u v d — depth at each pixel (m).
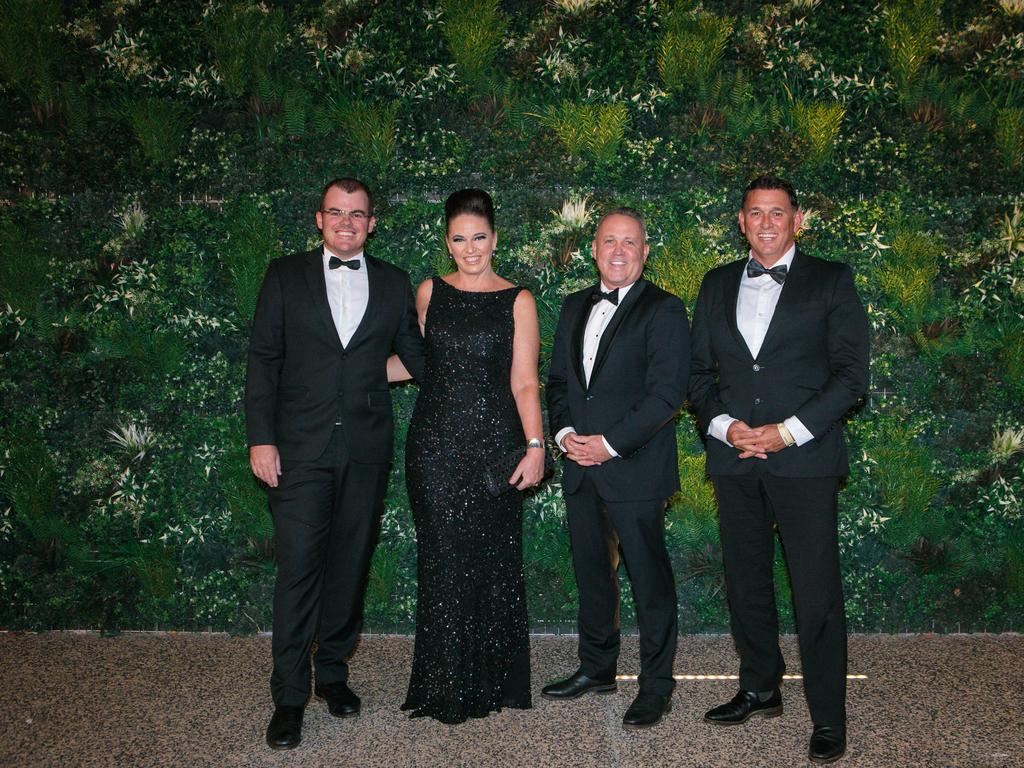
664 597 2.71
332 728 2.67
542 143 3.55
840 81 3.53
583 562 2.83
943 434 3.53
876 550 3.54
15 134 3.59
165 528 3.60
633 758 2.45
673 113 3.54
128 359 3.60
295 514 2.66
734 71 3.54
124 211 3.59
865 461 3.52
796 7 3.52
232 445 3.55
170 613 3.61
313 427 2.69
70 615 3.61
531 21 3.57
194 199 3.59
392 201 3.58
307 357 2.72
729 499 2.64
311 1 3.57
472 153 3.57
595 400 2.71
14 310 3.60
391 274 2.85
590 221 3.54
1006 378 3.48
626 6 3.55
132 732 2.64
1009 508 3.51
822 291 2.54
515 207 3.56
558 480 3.54
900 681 3.02
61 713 2.78
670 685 2.73
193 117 3.58
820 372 2.54
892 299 3.48
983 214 3.49
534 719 2.72
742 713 2.69
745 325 2.65
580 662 3.14
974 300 3.50
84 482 3.60
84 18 3.57
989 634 3.53
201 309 3.59
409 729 2.66
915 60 3.45
